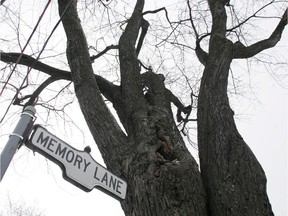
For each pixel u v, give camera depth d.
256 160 3.79
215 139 3.88
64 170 2.32
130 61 5.15
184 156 3.74
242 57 5.22
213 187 3.60
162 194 3.36
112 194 2.61
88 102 4.36
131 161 3.65
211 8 5.75
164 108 4.62
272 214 3.46
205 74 4.63
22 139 1.86
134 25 5.78
